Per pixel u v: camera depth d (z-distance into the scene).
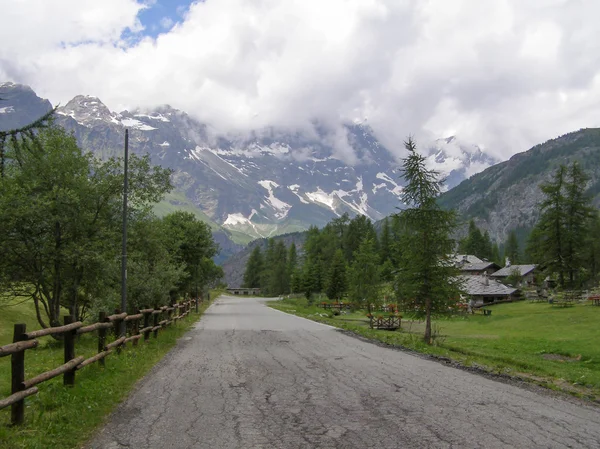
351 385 9.61
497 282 78.25
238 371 11.36
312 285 88.19
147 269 23.89
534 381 10.62
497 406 7.89
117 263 22.70
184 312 33.00
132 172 23.98
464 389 9.30
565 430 6.49
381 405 7.88
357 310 55.69
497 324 42.84
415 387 9.44
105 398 8.16
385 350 15.89
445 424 6.71
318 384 9.71
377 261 47.88
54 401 7.62
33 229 20.58
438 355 14.77
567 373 14.07
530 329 37.34
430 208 21.97
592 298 53.19
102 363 10.89
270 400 8.26
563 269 65.94
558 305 57.75
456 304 22.03
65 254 20.41
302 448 5.70
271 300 103.00
